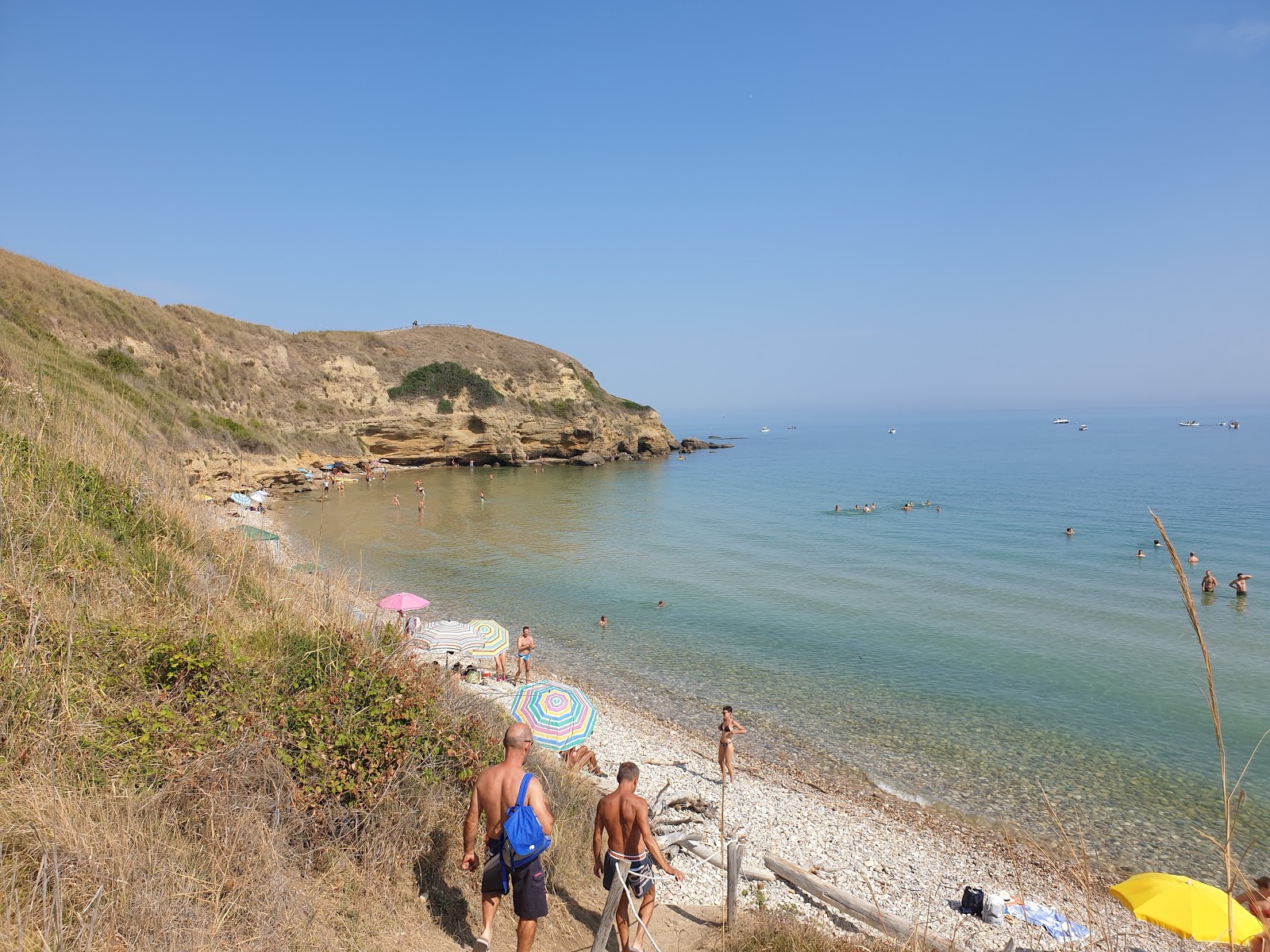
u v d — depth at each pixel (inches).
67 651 233.8
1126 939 427.2
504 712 495.8
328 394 2871.6
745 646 995.9
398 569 1380.4
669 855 432.1
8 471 345.7
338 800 247.0
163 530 439.5
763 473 3577.8
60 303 1823.3
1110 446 5659.5
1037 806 597.6
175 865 188.9
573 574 1392.7
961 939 404.5
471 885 260.7
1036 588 1320.1
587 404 3799.2
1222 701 805.9
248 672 289.9
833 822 560.4
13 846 170.1
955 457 4785.9
